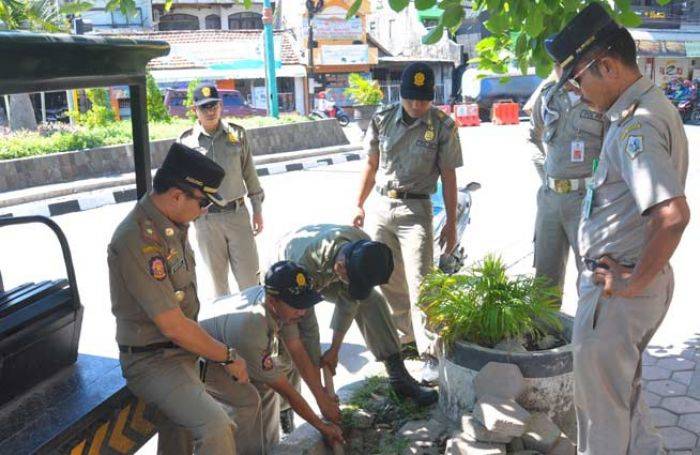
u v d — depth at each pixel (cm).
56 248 809
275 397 342
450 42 3145
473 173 1285
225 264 494
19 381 268
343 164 1545
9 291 292
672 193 222
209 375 302
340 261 324
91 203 1101
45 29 1398
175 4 3156
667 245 223
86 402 260
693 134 1953
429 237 427
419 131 415
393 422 359
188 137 481
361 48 2961
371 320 373
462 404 338
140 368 263
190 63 2617
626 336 252
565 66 249
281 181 1295
